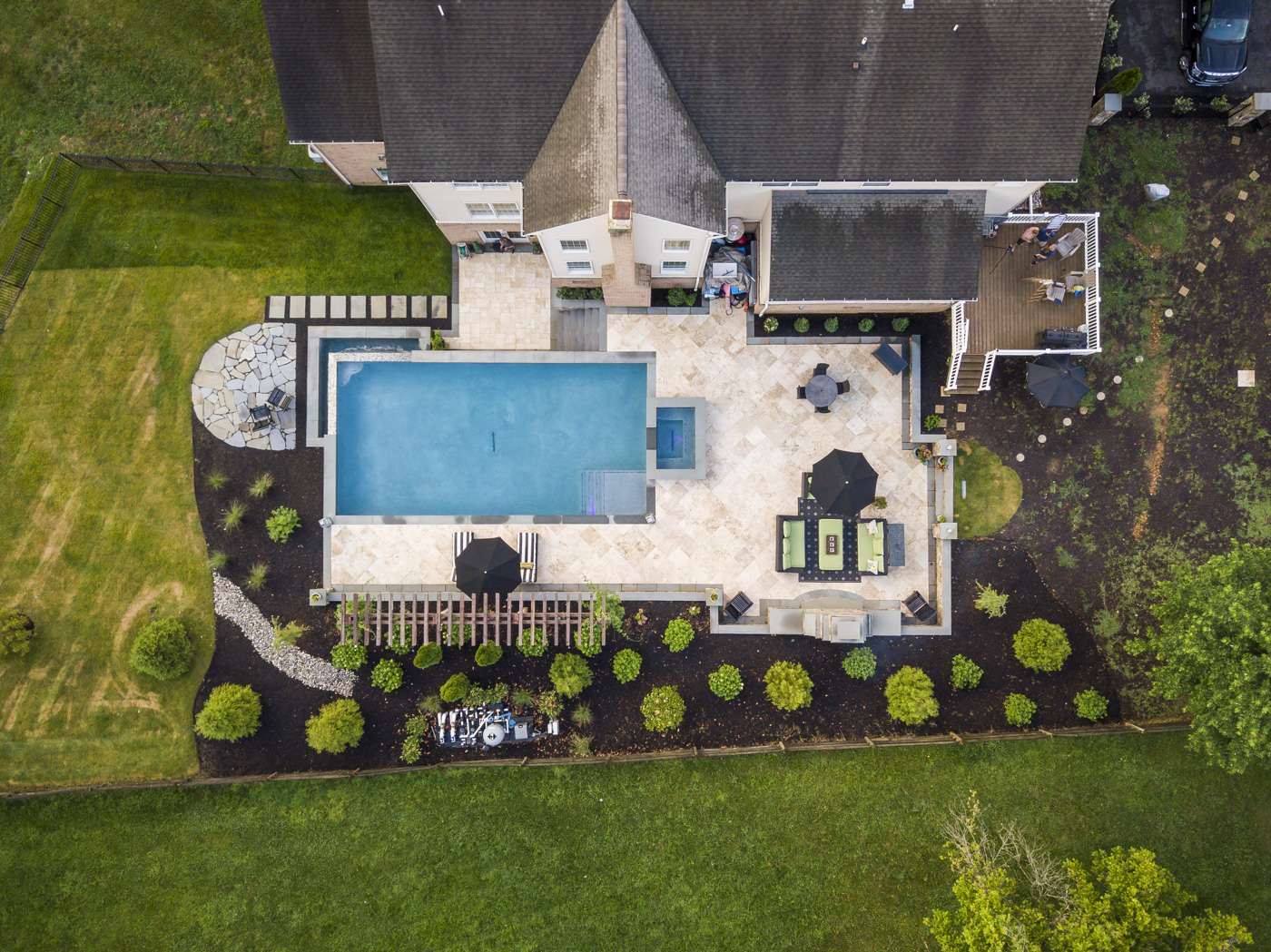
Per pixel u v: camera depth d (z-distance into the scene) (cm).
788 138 2683
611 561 3250
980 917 2636
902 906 3152
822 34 2581
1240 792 3175
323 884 3164
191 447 3269
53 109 3341
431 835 3183
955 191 2842
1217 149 3284
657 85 2584
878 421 3259
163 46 3331
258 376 3281
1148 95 3241
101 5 3344
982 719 3212
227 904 3159
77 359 3281
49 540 3253
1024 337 3144
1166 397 3269
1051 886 2759
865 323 3238
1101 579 3250
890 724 3209
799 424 3262
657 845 3188
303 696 3212
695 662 3225
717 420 3266
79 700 3219
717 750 3189
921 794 3189
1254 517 3241
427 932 3158
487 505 3294
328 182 3312
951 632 3231
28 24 3344
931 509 3262
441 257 3291
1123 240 3281
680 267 3038
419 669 3206
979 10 2559
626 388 3297
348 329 3275
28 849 3161
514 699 3184
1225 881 3133
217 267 3297
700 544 3253
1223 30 3153
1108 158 3284
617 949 3161
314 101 2852
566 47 2581
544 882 3175
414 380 3284
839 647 3222
